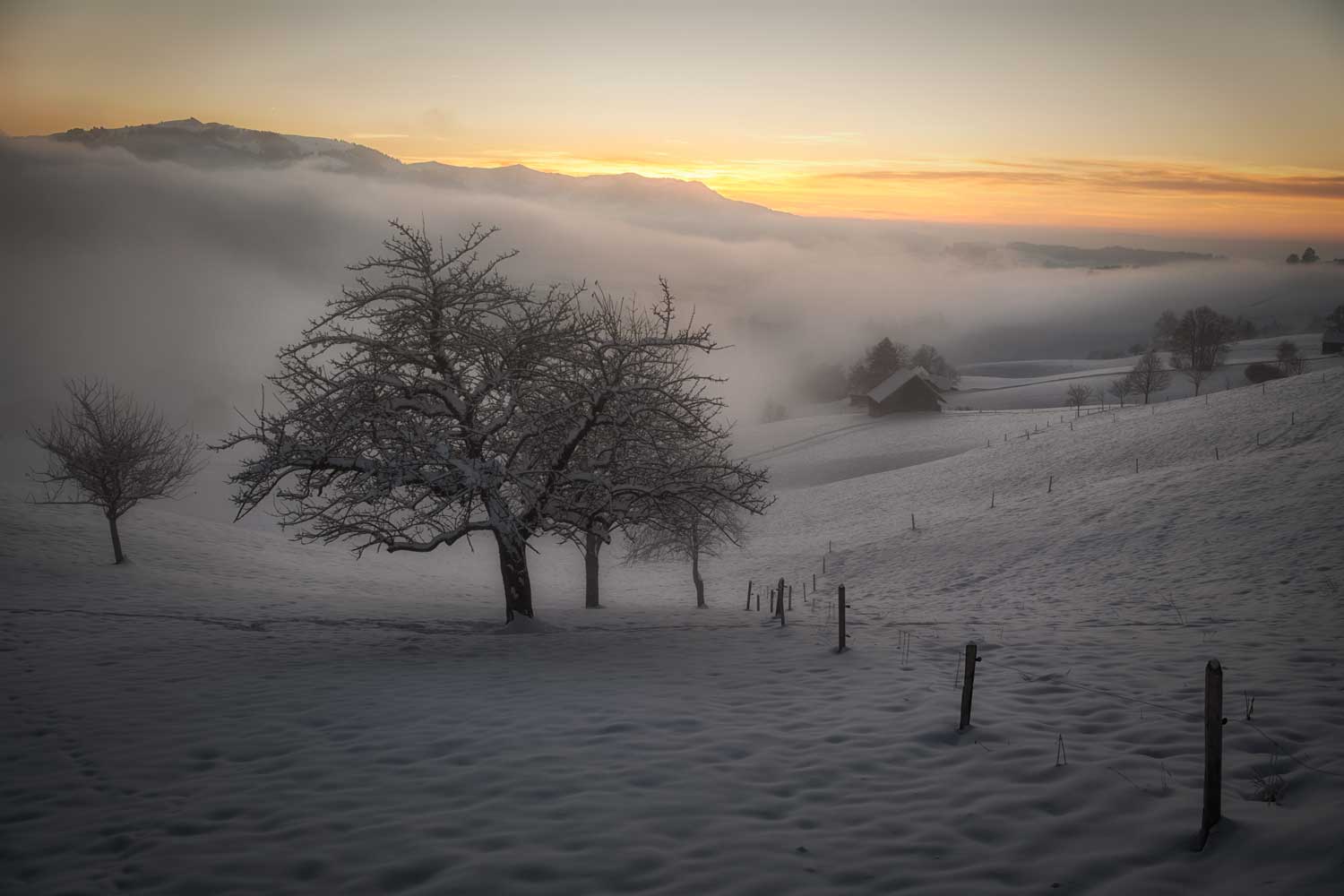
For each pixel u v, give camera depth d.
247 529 52.81
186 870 6.28
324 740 9.45
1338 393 50.41
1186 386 137.38
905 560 40.06
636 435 19.02
